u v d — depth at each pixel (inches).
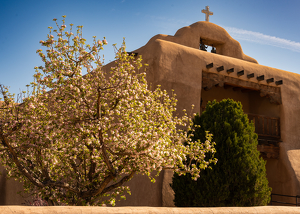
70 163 264.4
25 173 226.2
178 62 406.3
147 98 246.4
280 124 507.2
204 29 523.2
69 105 223.1
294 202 456.8
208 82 437.4
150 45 407.5
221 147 299.6
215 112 325.1
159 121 243.0
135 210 138.3
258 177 293.0
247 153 301.0
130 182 379.2
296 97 525.0
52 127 219.3
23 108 230.4
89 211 127.9
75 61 219.0
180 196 301.6
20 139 228.2
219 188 287.0
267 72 503.8
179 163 225.9
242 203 284.8
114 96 230.1
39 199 340.8
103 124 219.0
